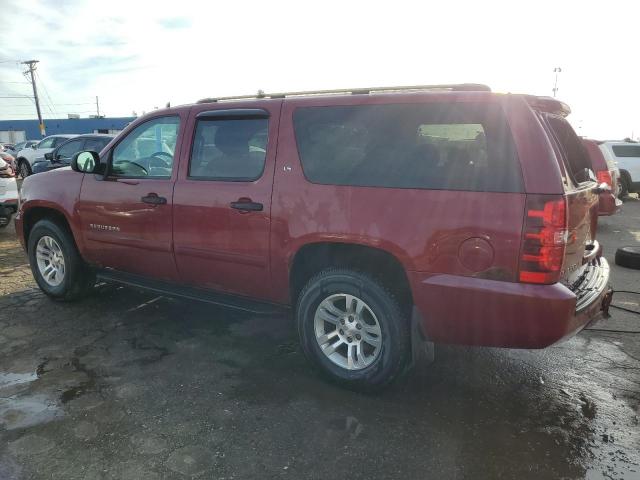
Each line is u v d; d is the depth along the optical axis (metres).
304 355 3.53
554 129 3.17
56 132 55.38
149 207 4.04
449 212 2.81
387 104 3.11
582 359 3.81
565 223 2.63
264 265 3.51
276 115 3.49
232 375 3.51
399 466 2.56
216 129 3.78
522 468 2.55
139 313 4.73
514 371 3.62
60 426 2.88
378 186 3.05
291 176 3.35
